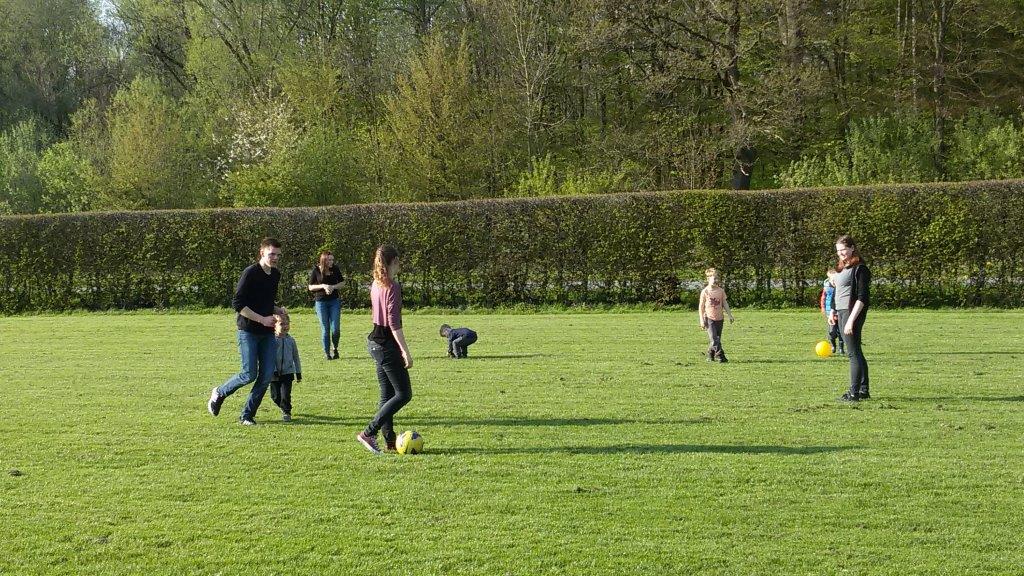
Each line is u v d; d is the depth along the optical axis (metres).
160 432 8.66
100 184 39.88
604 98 41.94
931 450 7.70
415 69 39.00
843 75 40.84
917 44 38.94
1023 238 22.44
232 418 9.38
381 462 7.46
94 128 42.97
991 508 6.12
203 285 26.02
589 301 25.05
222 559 5.27
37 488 6.73
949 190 22.89
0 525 5.88
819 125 38.00
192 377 12.31
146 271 26.03
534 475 7.00
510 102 40.00
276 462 7.47
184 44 45.81
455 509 6.16
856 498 6.36
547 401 10.16
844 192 23.58
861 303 9.95
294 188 36.91
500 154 39.31
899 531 5.69
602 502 6.30
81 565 5.20
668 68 35.44
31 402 10.33
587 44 35.53
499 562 5.20
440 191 38.19
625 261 24.77
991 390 10.70
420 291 25.53
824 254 23.81
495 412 9.54
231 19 44.25
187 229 25.86
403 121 38.31
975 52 38.31
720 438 8.20
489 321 21.36
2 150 41.38
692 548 5.41
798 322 19.84
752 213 24.12
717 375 12.07
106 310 26.06
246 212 25.83
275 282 9.09
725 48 34.66
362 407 9.98
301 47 45.03
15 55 51.84
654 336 17.33
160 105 41.69
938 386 11.00
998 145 33.38
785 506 6.19
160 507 6.25
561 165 38.19
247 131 39.44
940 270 23.09
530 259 25.12
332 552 5.37
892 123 36.00
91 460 7.55
